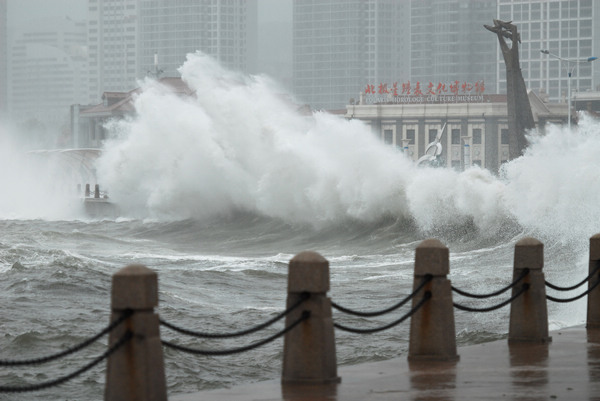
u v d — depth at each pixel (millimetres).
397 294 40531
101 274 46281
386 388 17156
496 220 62938
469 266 51062
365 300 38875
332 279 46719
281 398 16281
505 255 54969
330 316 17688
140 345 14398
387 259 57438
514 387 17266
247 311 35469
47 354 27766
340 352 27453
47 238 77500
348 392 16781
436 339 20047
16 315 34469
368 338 29688
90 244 73875
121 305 14422
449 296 20250
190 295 40812
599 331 25422
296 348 17516
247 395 16609
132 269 14523
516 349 21984
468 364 19797
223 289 43375
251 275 48500
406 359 20469
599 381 17875
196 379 24500
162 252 67188
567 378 18219
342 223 74438
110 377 14445
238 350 16141
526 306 23141
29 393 22938
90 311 35781
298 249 69312
